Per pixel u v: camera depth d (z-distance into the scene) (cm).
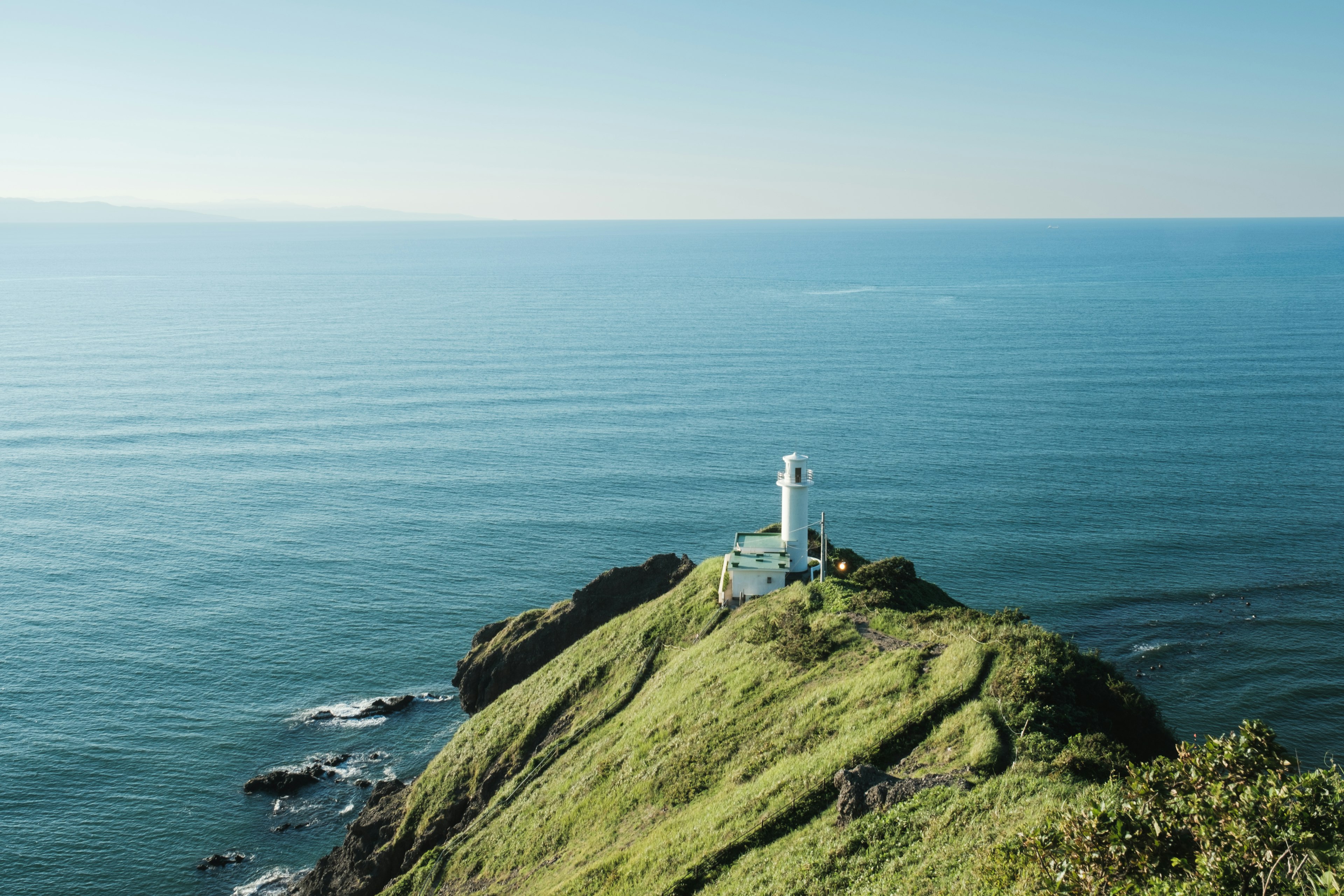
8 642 8775
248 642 8869
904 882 2705
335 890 5456
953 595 9412
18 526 11800
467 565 10669
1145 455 14300
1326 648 8069
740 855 3378
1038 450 14762
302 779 6794
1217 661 7919
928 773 3294
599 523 11888
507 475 13950
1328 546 10475
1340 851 1920
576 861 4112
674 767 4372
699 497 12850
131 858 6031
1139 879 2050
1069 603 9181
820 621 5222
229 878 5884
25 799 6525
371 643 8881
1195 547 10544
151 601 9706
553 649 7406
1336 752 6581
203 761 7056
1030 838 2345
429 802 5844
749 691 4744
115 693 7938
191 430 16625
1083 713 3584
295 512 12394
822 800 3431
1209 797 2089
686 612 6475
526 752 5791
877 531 11181
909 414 17450
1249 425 16088
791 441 15600
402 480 13750
